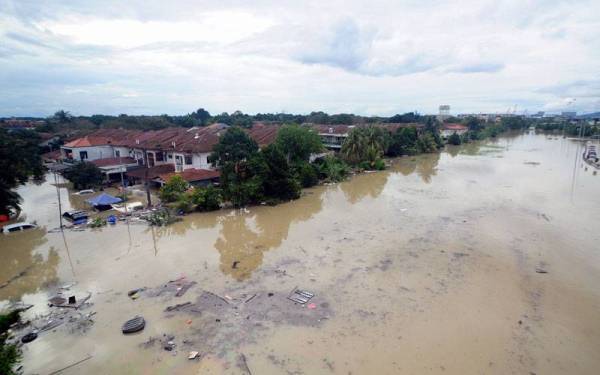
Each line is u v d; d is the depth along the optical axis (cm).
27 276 2198
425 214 3316
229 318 1692
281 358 1416
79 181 4644
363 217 3281
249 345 1497
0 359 1164
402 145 7712
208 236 2862
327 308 1761
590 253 2367
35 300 1927
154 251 2550
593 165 5838
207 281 2069
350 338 1529
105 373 1364
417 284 1989
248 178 3862
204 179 4388
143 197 4159
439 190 4341
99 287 2034
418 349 1456
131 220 3294
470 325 1611
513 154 7650
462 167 6025
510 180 4812
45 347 1522
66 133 8562
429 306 1767
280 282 2039
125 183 4962
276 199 3900
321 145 5359
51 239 2827
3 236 2912
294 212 3522
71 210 3609
